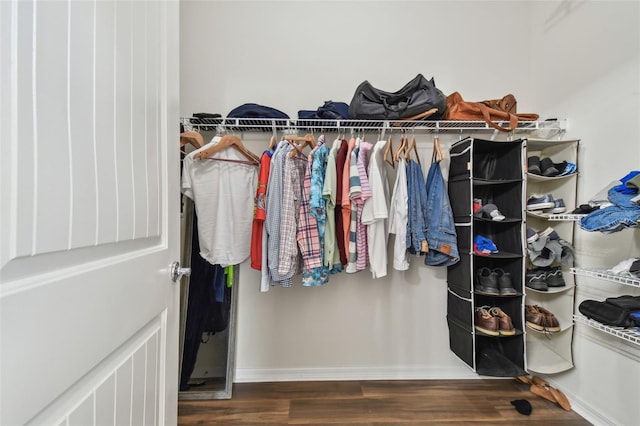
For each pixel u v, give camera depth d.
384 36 1.78
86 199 0.47
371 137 1.75
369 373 1.75
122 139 0.57
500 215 1.48
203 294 1.65
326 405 1.50
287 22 1.75
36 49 0.38
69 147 0.43
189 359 1.61
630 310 1.06
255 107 1.55
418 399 1.55
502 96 1.81
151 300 0.69
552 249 1.46
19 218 0.35
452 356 1.77
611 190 1.09
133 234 0.61
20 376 0.35
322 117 1.55
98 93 0.50
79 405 0.45
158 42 0.74
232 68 1.74
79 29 0.46
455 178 1.61
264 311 1.73
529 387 1.64
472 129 1.72
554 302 1.57
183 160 1.32
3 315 0.33
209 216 1.34
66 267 0.43
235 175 1.39
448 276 1.71
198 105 1.74
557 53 1.62
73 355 0.44
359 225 1.47
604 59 1.36
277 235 1.32
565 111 1.58
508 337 1.56
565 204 1.54
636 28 1.23
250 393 1.60
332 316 1.75
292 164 1.39
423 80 1.52
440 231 1.51
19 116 0.36
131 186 0.60
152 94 0.71
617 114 1.31
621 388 1.25
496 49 1.81
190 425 1.36
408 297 1.77
